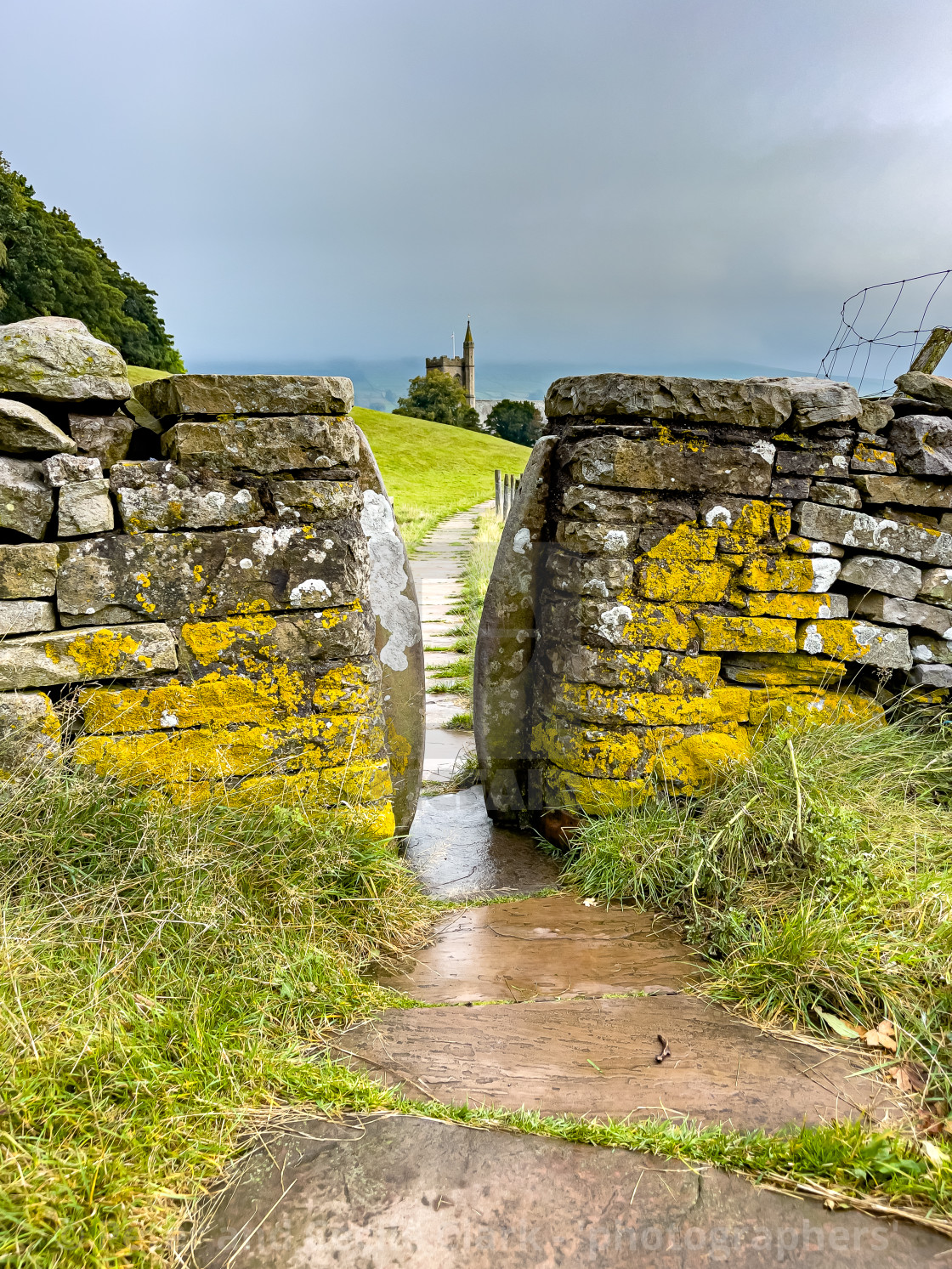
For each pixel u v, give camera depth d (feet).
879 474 9.23
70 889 6.35
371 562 9.54
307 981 6.31
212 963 6.14
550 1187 4.51
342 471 8.00
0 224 100.17
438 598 27.81
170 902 6.35
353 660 8.22
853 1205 4.40
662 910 8.19
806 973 6.33
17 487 6.81
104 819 6.89
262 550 7.67
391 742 9.91
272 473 7.66
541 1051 5.77
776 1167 4.61
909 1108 5.20
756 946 6.75
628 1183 4.53
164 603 7.43
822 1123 5.00
